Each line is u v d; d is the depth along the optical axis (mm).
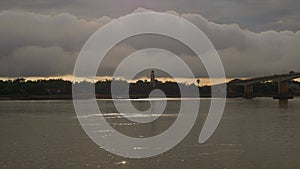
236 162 52250
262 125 100125
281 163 51594
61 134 83500
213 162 52375
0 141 73188
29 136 80562
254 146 64562
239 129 90812
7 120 123562
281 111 160750
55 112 167875
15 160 54781
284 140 71375
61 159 55156
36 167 50844
